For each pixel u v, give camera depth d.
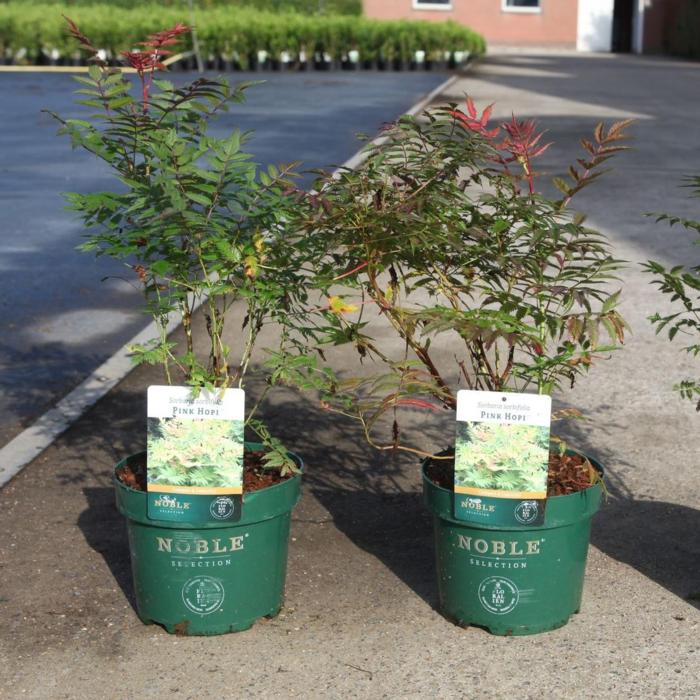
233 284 3.77
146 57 3.77
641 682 3.57
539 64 34.44
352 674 3.61
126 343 7.34
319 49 32.41
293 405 6.06
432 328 3.46
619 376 6.57
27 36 32.72
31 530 4.66
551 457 4.04
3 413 6.05
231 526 3.68
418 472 5.25
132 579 4.22
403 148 3.93
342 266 3.90
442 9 42.34
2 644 3.80
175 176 3.61
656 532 4.63
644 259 9.57
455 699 3.47
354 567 4.34
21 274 9.16
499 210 3.92
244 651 3.74
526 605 3.77
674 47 42.25
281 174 3.89
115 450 5.53
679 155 15.69
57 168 14.58
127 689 3.54
